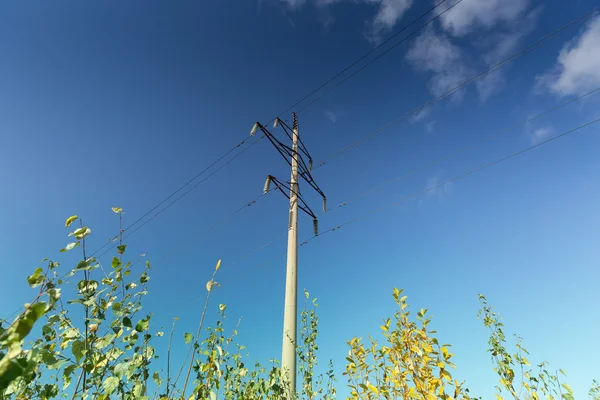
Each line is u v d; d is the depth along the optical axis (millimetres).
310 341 6078
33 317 1220
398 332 3225
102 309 2545
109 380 2107
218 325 3406
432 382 2676
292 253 7145
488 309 5047
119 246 2678
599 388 3592
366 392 3035
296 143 10445
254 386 3703
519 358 3744
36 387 2330
